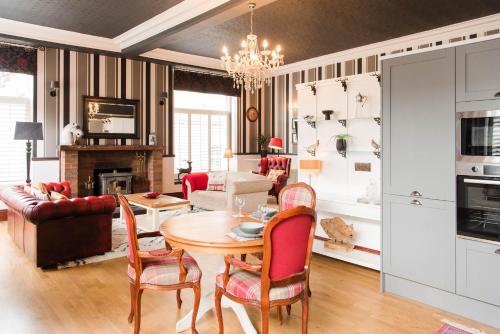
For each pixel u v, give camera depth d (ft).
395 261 10.27
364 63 24.22
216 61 27.40
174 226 8.69
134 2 16.28
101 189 22.54
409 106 9.88
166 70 25.66
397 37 21.56
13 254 13.75
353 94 14.03
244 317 8.22
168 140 26.02
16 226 14.65
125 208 7.89
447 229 9.21
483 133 8.57
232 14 15.52
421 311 9.32
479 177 8.61
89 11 17.42
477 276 8.72
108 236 13.71
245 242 7.35
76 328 8.39
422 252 9.71
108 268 12.43
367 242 13.41
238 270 8.09
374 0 16.02
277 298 7.03
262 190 19.42
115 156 23.35
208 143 29.60
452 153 9.08
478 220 8.69
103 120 22.93
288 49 24.30
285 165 27.35
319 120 15.20
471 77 8.73
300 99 15.90
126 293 10.39
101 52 22.36
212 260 13.24
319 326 8.54
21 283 11.04
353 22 18.93
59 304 9.64
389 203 10.36
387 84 10.35
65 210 12.21
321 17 18.20
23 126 18.65
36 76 20.53
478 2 16.26
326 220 13.67
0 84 20.07
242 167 30.73
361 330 8.35
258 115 31.91
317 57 26.40
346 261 12.94
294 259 7.22
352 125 14.14
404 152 10.01
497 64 8.32
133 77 24.11
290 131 30.01
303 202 10.41
